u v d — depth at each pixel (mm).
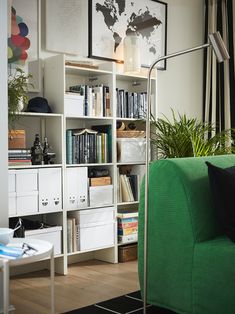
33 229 3703
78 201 3959
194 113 5363
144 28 4828
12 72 3803
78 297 3219
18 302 3129
